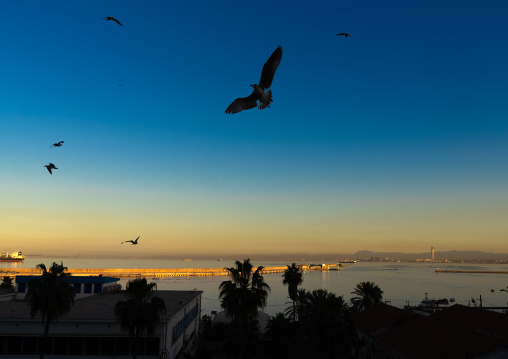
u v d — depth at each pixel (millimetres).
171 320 45156
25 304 51500
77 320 41594
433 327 48281
